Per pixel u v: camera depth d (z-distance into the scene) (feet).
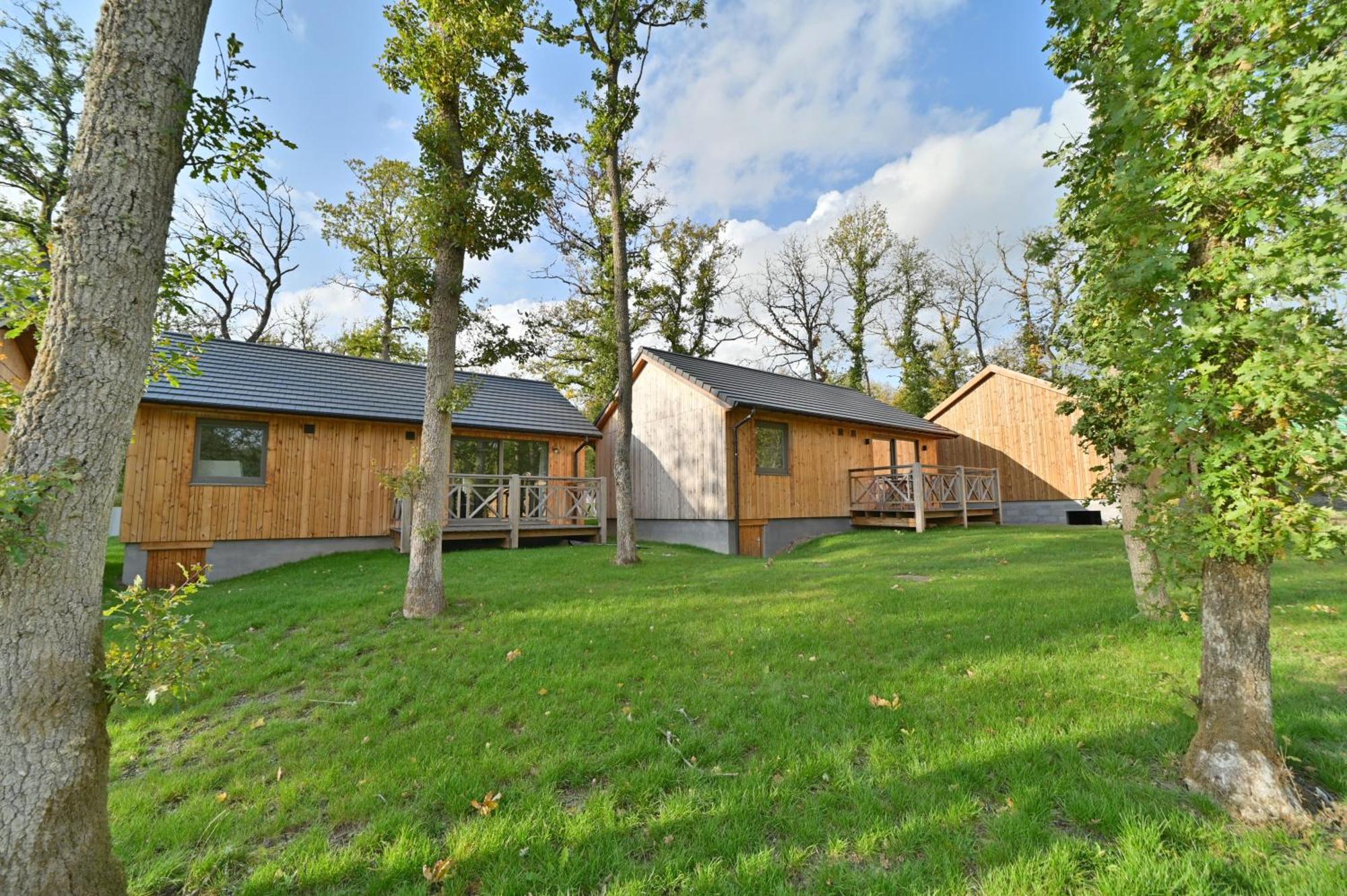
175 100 7.16
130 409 6.73
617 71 31.76
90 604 6.33
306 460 35.47
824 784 8.93
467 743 10.53
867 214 90.43
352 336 76.48
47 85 46.91
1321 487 7.25
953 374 95.66
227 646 7.52
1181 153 8.21
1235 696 8.50
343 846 7.91
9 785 5.65
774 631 16.75
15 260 8.92
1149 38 7.78
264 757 10.32
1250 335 7.04
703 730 10.84
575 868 7.23
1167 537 8.11
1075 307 12.71
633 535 31.65
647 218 39.70
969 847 7.30
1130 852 7.00
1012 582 22.65
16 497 5.36
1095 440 15.01
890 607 19.24
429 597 18.94
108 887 6.30
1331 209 6.62
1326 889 6.31
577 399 82.74
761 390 49.88
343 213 69.26
